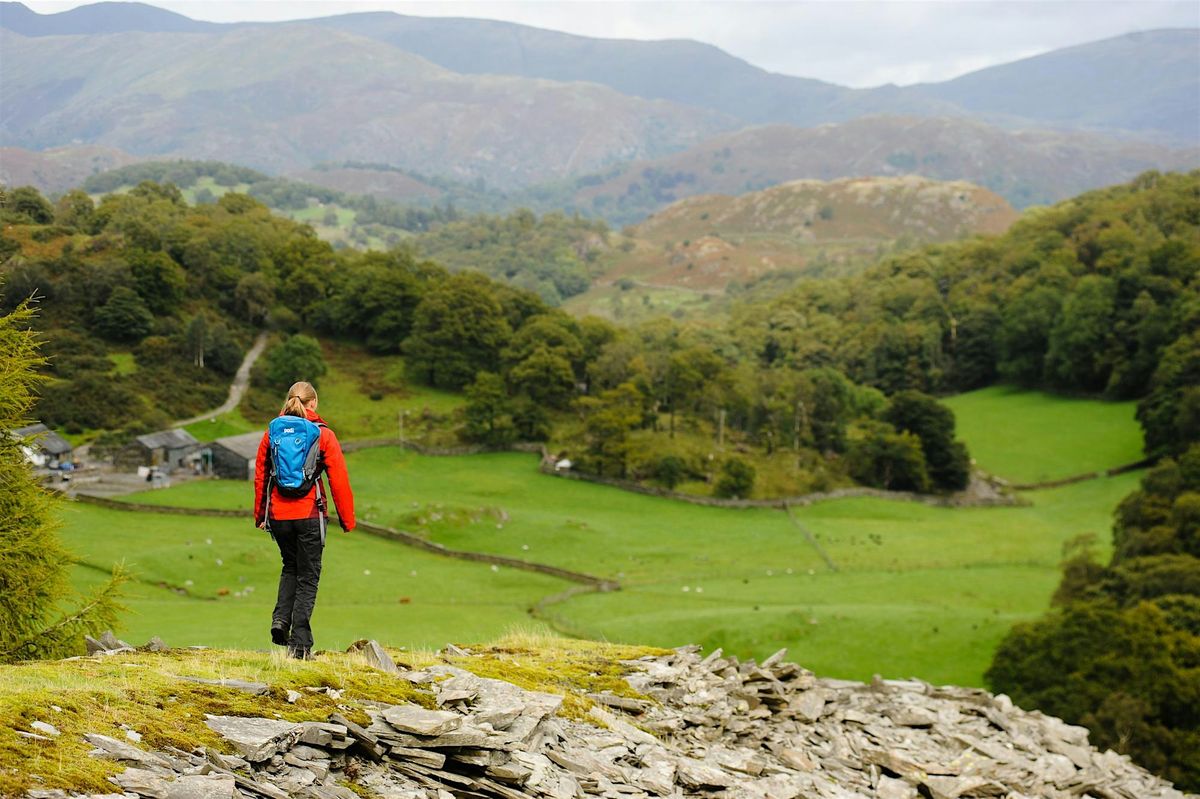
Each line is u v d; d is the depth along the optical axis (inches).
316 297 6781.5
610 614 2664.9
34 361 886.4
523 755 410.0
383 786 356.5
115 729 317.1
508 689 486.6
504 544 3565.5
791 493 4840.1
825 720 648.4
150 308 5831.7
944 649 2338.8
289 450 441.1
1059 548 3939.5
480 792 375.2
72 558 880.9
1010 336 7288.4
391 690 441.1
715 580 3235.7
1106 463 5526.6
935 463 5241.1
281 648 495.2
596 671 638.5
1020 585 3208.7
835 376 6279.5
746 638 2407.7
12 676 345.1
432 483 4618.6
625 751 475.2
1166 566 2495.1
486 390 5315.0
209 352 5629.9
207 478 4141.2
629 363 6043.3
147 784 285.9
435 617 2386.8
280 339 6368.1
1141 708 1785.2
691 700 613.0
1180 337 5866.1
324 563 3006.9
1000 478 5413.4
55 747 288.0
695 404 5905.5
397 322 6491.1
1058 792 629.6
